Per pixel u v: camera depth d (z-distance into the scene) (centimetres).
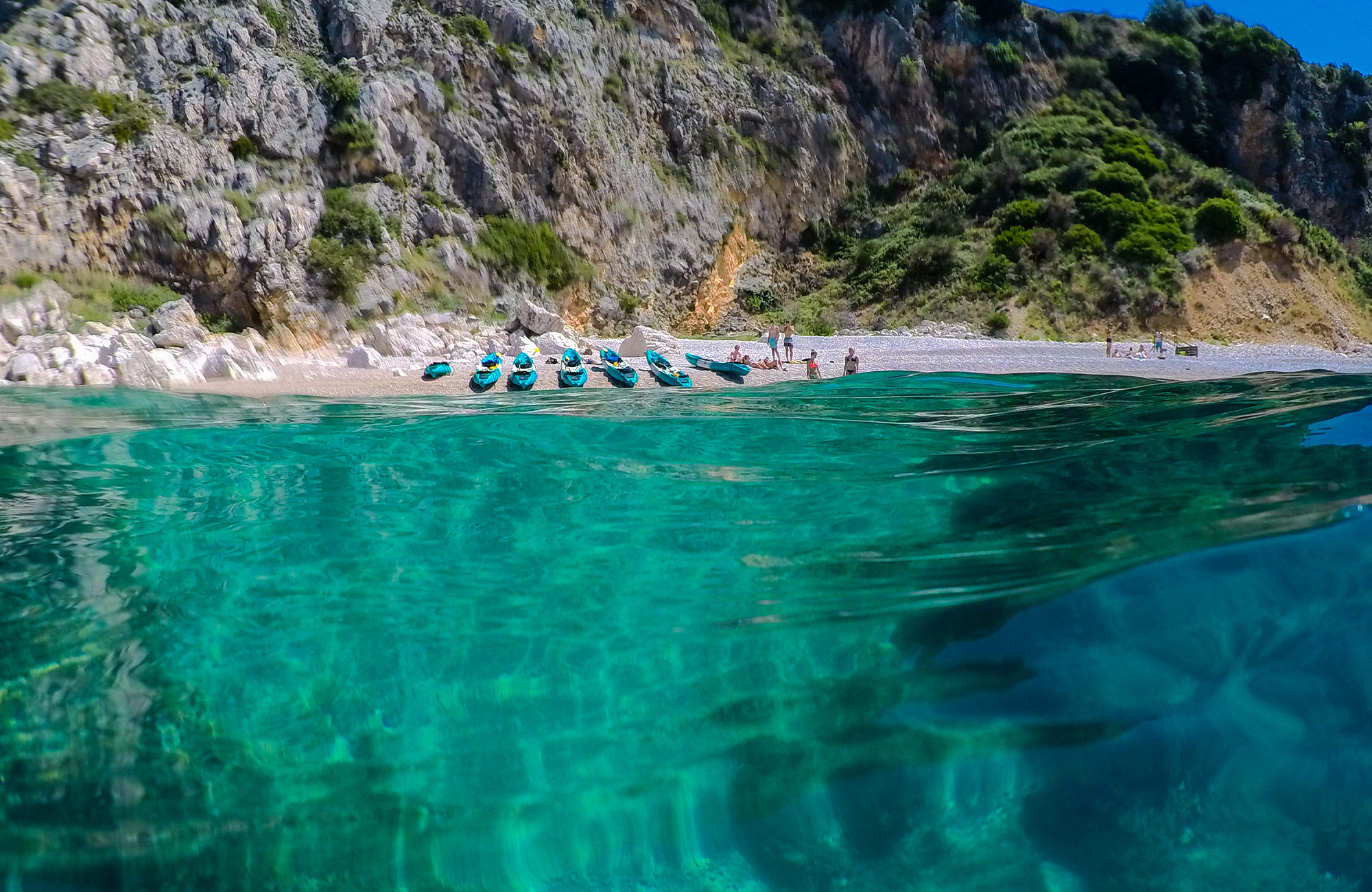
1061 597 334
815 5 4356
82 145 2041
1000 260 3634
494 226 2806
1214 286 3744
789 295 3775
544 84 3070
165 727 303
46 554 486
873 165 4212
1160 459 563
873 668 306
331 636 370
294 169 2394
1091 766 238
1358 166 5091
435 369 1777
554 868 233
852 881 217
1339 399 782
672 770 264
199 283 2128
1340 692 246
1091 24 4991
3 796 266
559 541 498
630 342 2169
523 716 300
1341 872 196
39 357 1572
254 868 234
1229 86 4978
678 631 356
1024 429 889
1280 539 347
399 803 258
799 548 463
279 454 805
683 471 691
